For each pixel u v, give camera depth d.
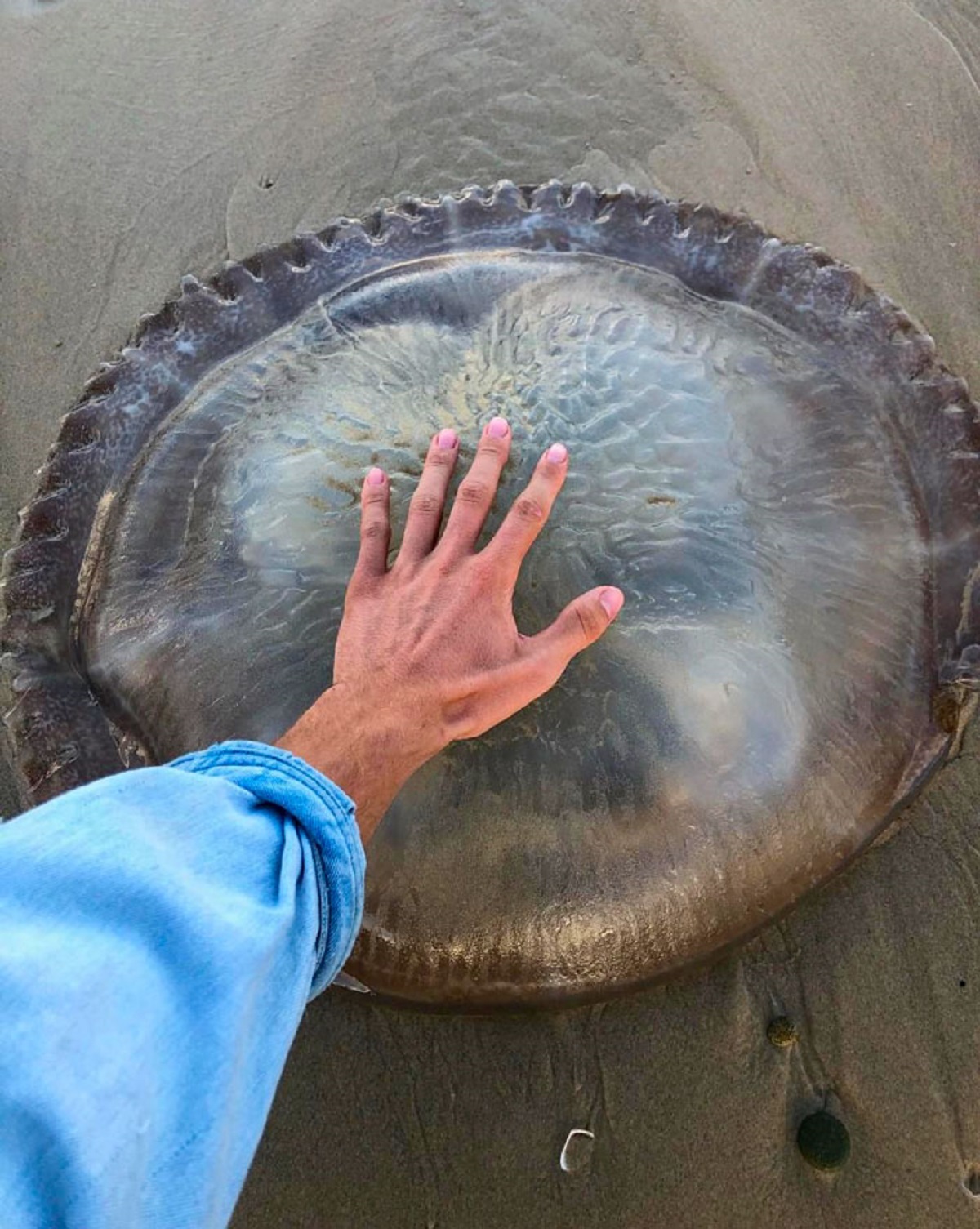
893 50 1.15
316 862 0.46
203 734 0.63
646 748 0.59
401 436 0.61
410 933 0.66
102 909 0.38
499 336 0.67
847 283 0.78
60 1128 0.33
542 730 0.59
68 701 0.71
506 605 0.54
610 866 0.63
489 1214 0.80
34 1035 0.33
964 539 0.73
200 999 0.38
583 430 0.60
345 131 1.17
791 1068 0.82
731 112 1.14
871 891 0.85
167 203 1.16
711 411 0.63
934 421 0.76
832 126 1.13
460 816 0.60
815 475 0.66
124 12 1.27
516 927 0.65
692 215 0.82
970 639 0.72
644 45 1.17
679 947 0.72
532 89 1.17
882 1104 0.81
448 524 0.55
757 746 0.62
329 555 0.60
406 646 0.53
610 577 0.58
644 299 0.74
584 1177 0.80
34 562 0.75
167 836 0.41
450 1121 0.82
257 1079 0.41
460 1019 0.83
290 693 0.60
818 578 0.63
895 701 0.69
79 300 1.12
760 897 0.71
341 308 0.77
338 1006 0.85
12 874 0.37
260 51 1.22
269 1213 0.81
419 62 1.19
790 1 1.18
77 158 1.20
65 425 0.78
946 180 1.09
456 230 0.85
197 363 0.78
